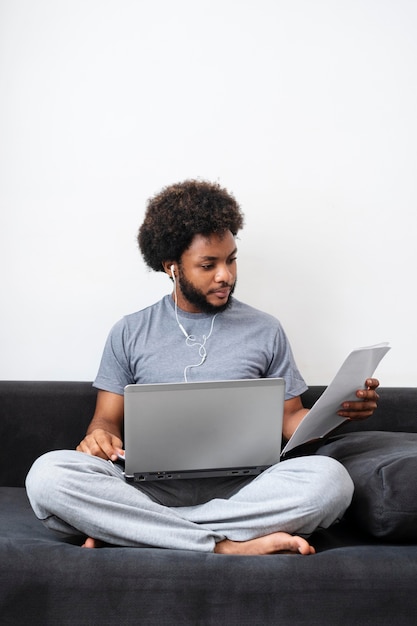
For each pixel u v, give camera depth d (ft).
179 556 5.02
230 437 5.71
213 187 6.66
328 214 7.65
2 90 7.59
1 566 4.92
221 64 7.61
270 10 7.61
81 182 7.61
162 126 7.61
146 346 6.69
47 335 7.66
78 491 5.32
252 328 6.77
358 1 7.61
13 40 7.59
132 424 5.54
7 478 7.11
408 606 4.89
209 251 6.35
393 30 7.63
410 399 7.18
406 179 7.66
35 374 7.68
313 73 7.62
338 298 7.68
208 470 5.87
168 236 6.46
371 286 7.68
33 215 7.61
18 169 7.59
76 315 7.64
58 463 5.42
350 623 4.87
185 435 5.64
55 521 5.43
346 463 6.04
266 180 7.63
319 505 5.33
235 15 7.60
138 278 7.63
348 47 7.62
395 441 6.32
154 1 7.60
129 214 7.62
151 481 6.05
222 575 4.89
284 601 4.87
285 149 7.62
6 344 7.66
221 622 4.87
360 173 7.64
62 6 7.59
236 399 5.60
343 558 4.99
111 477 5.45
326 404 5.78
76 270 7.62
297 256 7.66
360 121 7.63
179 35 7.61
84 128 7.61
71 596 4.89
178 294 6.77
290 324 7.71
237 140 7.62
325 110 7.63
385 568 4.92
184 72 7.61
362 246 7.66
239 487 6.08
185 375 6.55
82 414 7.11
